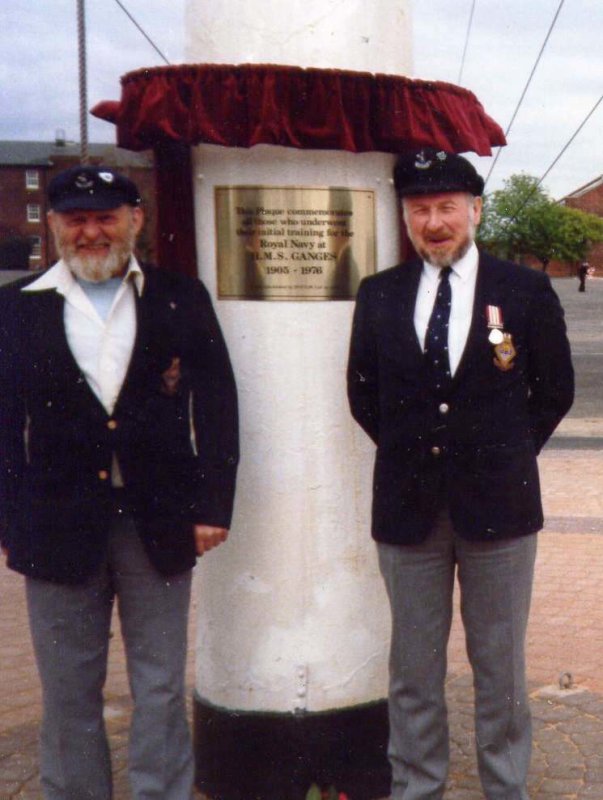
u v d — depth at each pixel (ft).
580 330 104.27
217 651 12.71
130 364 10.78
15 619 20.02
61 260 11.00
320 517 12.36
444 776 11.77
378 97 11.91
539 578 22.41
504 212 159.63
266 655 12.48
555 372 11.21
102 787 11.31
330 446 12.35
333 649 12.52
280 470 12.27
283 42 11.89
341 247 12.26
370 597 12.69
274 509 12.30
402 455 11.15
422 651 11.43
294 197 12.11
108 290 10.91
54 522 10.70
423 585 11.30
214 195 12.21
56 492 10.73
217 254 12.26
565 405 11.35
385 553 11.43
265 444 12.26
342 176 12.21
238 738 12.60
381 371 11.27
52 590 10.82
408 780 11.71
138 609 11.03
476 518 10.92
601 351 81.30
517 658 11.36
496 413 10.96
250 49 11.95
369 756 12.76
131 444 10.72
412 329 11.10
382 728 12.84
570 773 13.35
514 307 11.02
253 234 12.14
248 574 12.43
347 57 12.00
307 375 12.23
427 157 10.91
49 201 10.75
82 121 17.03
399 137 12.01
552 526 26.99
